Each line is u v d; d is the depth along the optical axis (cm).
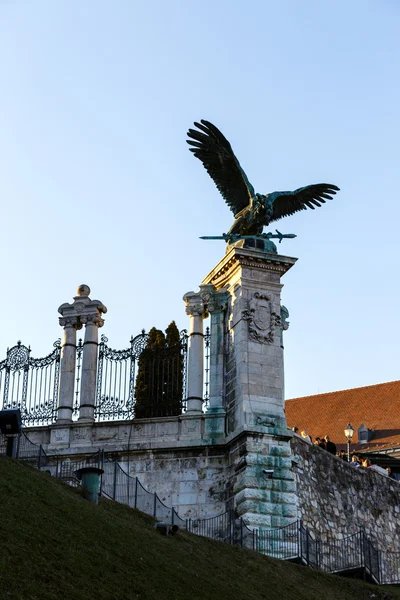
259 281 4606
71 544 2995
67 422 4556
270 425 4378
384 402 8144
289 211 4800
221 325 4653
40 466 4019
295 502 4294
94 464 4200
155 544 3388
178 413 4566
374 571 4322
